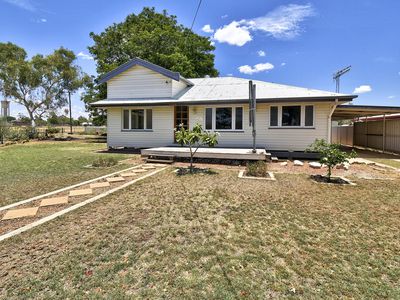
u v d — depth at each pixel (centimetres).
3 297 216
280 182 651
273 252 296
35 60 2891
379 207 461
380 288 233
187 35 2798
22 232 343
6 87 2795
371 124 1742
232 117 1219
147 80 1423
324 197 520
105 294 221
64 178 689
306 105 1119
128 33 2511
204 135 774
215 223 380
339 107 1194
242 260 277
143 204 464
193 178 693
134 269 259
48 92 3002
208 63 2791
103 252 293
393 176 750
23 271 254
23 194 530
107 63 2500
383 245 317
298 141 1135
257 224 378
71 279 242
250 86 927
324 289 231
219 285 234
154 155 1023
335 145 694
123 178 693
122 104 1316
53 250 296
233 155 940
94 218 395
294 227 368
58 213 415
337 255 291
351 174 778
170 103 1238
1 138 2053
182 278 244
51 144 1975
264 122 1176
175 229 357
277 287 233
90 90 2766
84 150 1455
